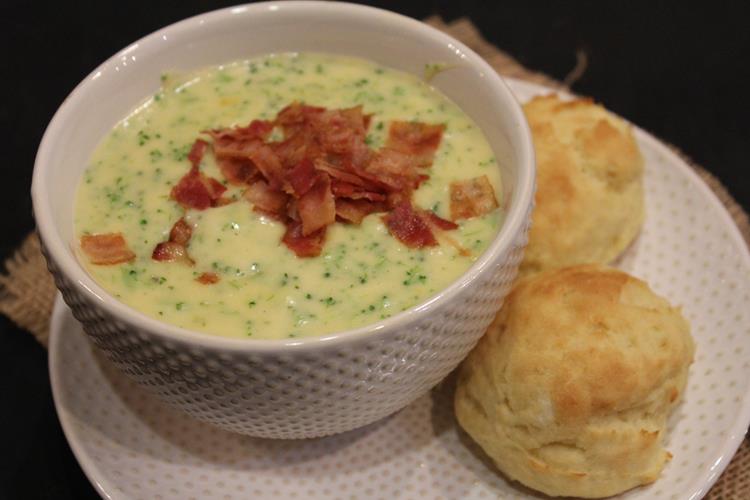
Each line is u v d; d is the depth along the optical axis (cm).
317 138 42
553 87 57
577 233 44
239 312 38
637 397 39
